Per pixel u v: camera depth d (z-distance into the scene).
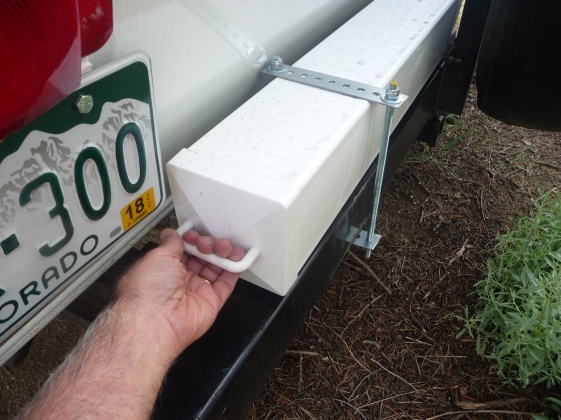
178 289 0.95
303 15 1.40
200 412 0.91
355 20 1.57
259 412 1.59
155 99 0.93
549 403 1.65
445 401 1.65
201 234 1.10
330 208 1.20
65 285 0.82
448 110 2.30
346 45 1.42
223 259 0.99
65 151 0.71
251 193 0.93
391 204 2.35
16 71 0.50
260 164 1.00
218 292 1.04
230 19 1.06
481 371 1.74
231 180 0.95
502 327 1.72
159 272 0.95
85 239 0.82
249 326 1.05
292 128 1.10
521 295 1.79
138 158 0.87
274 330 1.11
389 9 1.64
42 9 0.49
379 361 1.75
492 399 1.66
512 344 1.55
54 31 0.51
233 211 0.99
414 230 2.24
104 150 0.79
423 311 1.91
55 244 0.76
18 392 1.60
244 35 1.14
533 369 1.55
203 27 0.98
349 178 1.27
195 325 0.95
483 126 2.91
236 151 1.03
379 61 1.34
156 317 0.90
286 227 0.95
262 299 1.11
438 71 2.00
